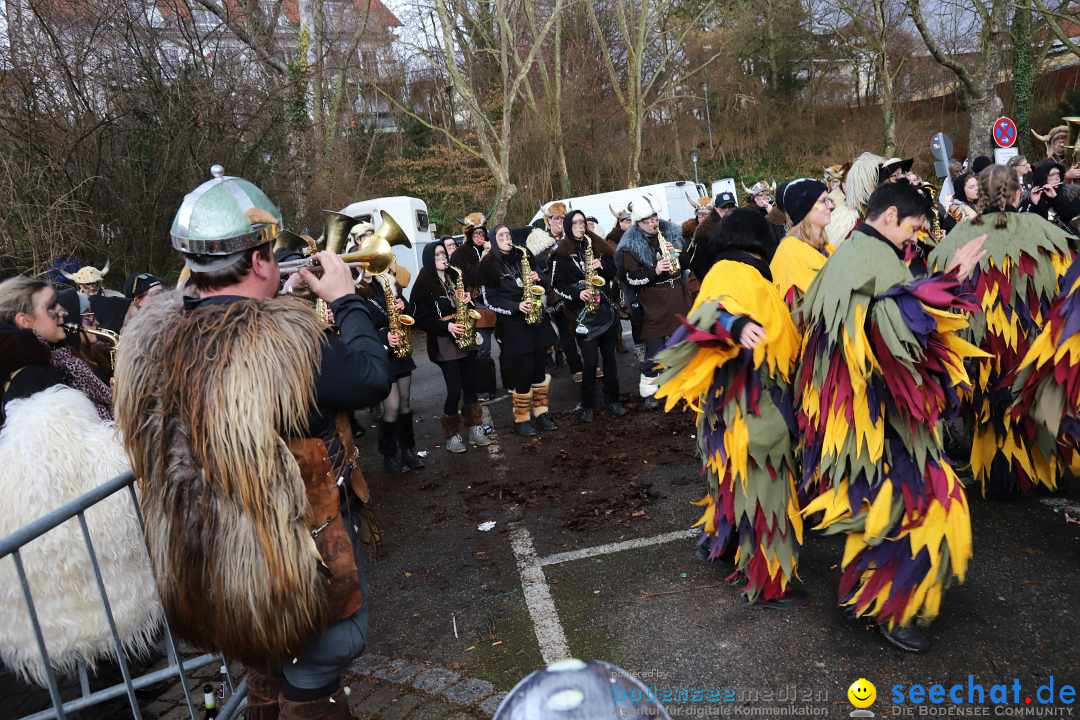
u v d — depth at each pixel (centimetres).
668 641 329
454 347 650
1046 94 2720
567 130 2698
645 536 442
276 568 190
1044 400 359
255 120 1173
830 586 360
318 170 1360
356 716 306
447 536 485
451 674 326
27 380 327
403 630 371
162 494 198
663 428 661
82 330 448
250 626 193
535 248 718
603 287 721
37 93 929
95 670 304
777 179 2916
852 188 433
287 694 218
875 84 2912
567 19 2727
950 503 284
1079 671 281
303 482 198
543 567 420
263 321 194
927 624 302
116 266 999
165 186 1042
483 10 2333
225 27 1230
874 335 283
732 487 338
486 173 2597
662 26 2739
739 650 316
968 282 417
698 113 3097
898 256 293
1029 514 409
